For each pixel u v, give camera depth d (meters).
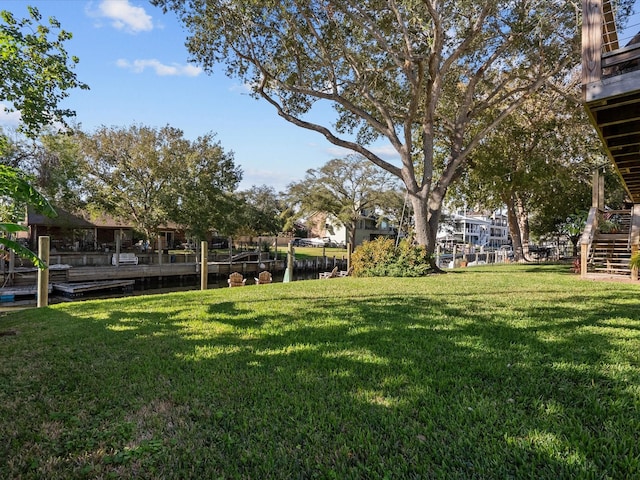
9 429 2.64
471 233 65.00
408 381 3.29
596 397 2.91
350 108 13.68
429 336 4.64
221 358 4.01
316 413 2.79
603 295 7.84
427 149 13.77
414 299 7.48
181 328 5.39
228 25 12.57
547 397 2.95
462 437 2.42
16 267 21.11
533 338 4.48
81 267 22.27
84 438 2.52
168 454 2.33
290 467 2.20
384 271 13.31
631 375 3.29
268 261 33.38
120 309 7.13
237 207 30.03
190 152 27.52
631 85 4.56
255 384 3.32
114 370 3.76
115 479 2.11
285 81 14.52
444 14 12.33
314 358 3.93
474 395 2.99
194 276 27.39
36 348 4.62
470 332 4.80
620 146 6.97
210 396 3.11
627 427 2.49
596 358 3.75
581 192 23.52
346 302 7.24
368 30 11.65
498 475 2.07
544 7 12.09
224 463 2.24
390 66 13.96
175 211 26.03
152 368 3.77
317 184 42.22
